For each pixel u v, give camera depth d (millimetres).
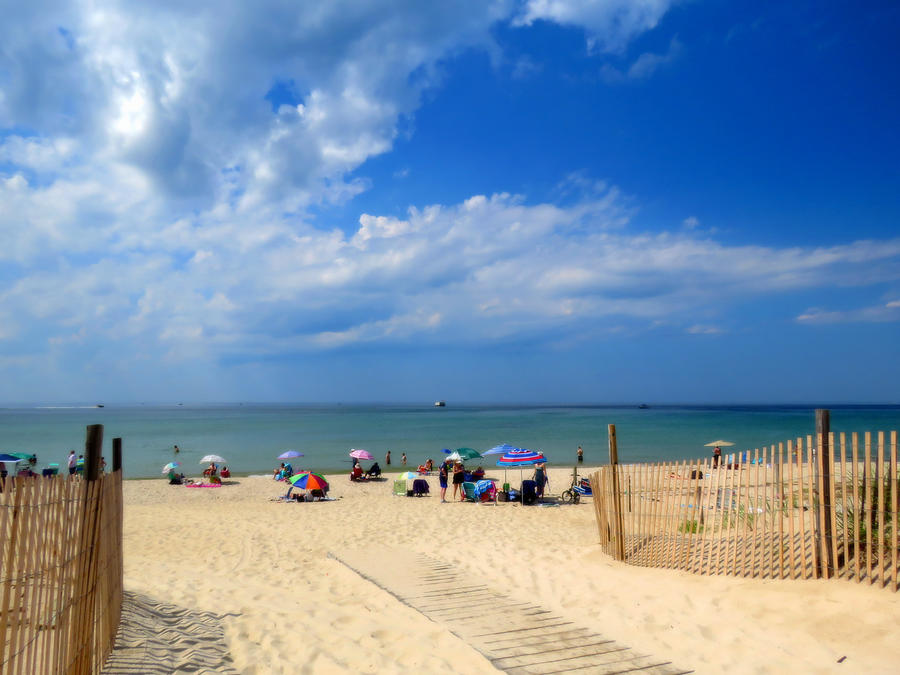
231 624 6590
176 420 112188
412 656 5562
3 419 125625
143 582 8672
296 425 86750
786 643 5293
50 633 3549
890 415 122875
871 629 5137
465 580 8508
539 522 14875
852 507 6539
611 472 9414
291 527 14336
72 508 3986
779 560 6668
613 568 8625
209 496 22375
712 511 8195
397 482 21984
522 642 5793
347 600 7711
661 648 5562
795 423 84562
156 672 4938
